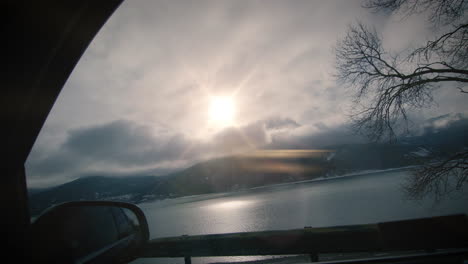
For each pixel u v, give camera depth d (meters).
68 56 1.87
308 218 56.03
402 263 1.86
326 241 2.47
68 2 1.62
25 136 1.95
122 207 2.84
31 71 1.80
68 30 1.73
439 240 1.99
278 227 47.91
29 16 1.59
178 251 3.01
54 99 2.00
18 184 1.93
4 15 1.54
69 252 1.81
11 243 1.70
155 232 48.91
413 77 8.36
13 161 1.89
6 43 1.63
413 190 9.25
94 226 2.23
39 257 1.70
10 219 1.77
